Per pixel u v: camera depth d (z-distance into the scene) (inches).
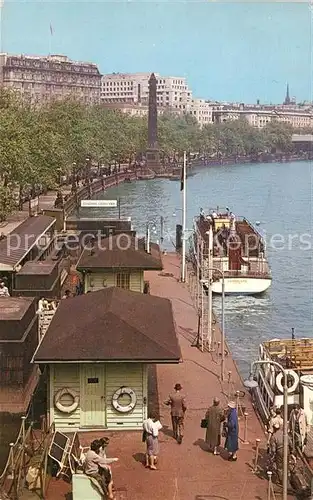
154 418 1064.8
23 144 3567.9
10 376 1286.9
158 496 946.1
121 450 1082.7
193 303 2117.4
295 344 1520.7
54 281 1835.6
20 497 926.4
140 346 1133.7
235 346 2065.7
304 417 1048.2
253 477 1004.6
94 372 1142.3
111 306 1219.2
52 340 1149.1
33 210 3882.9
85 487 897.5
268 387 1255.5
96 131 6879.9
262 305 2532.0
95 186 6417.3
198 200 6131.9
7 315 1337.4
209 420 1074.1
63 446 997.2
